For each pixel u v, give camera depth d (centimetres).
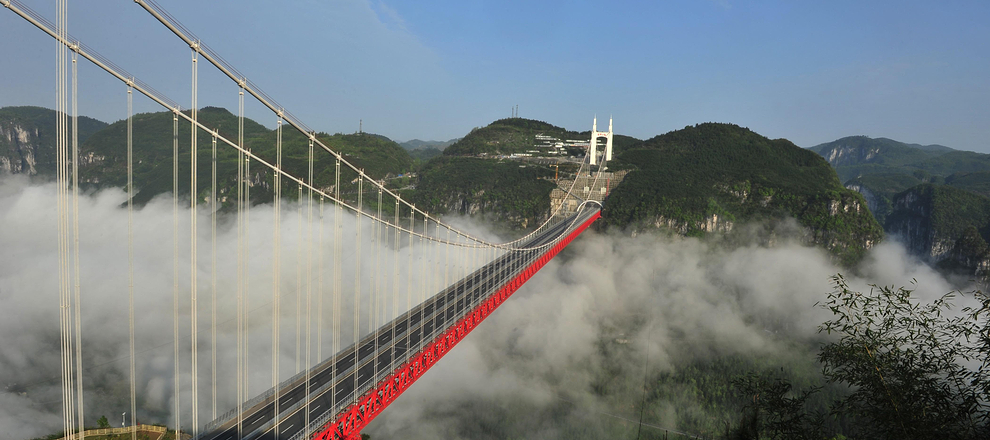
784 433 1753
